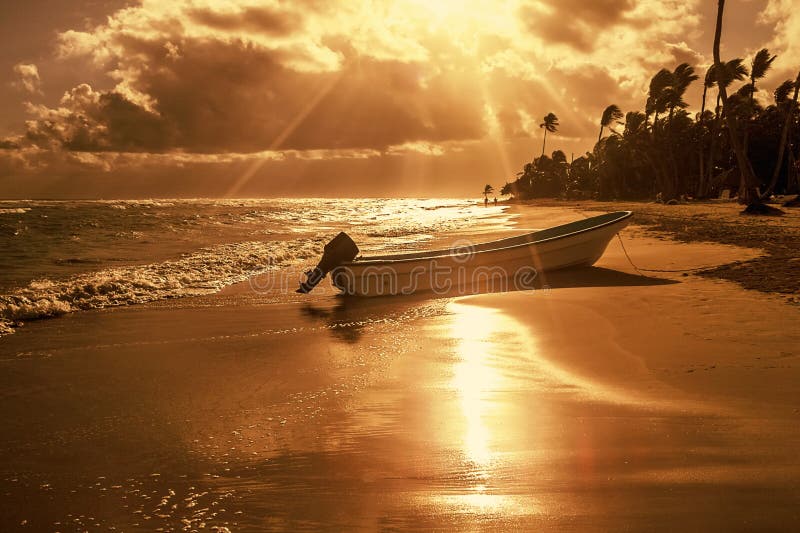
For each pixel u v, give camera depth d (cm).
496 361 618
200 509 327
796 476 321
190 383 581
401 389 535
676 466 342
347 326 855
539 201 10100
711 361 569
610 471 341
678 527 274
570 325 768
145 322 913
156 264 1714
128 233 3020
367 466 372
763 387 485
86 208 5878
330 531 294
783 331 672
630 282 1103
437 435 418
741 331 679
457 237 2575
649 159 6475
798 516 279
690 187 6700
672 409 444
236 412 491
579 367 580
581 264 1294
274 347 730
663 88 6109
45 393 557
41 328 875
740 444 370
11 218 4069
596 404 466
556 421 432
